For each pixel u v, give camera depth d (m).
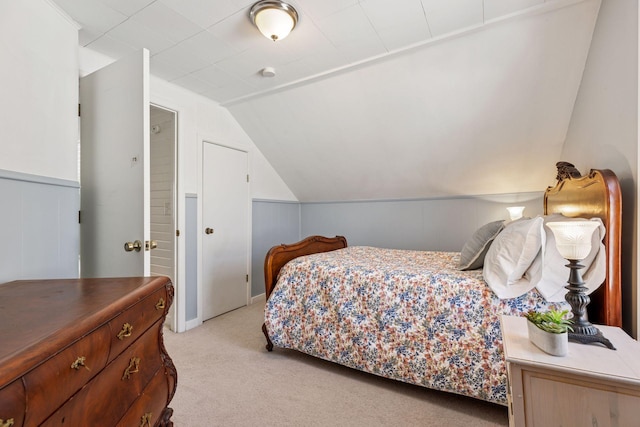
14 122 1.36
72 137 1.74
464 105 2.57
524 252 1.53
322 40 2.12
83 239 1.86
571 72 2.12
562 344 0.98
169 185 2.95
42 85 1.53
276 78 2.69
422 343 1.74
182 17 1.86
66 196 1.66
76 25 1.83
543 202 2.87
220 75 2.63
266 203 4.02
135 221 1.59
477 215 3.44
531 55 2.11
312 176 4.05
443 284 1.76
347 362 1.97
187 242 2.91
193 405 1.72
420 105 2.69
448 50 2.22
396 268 2.07
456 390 1.64
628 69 1.43
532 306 1.52
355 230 4.26
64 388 0.64
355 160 3.54
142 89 1.57
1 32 1.30
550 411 0.96
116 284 1.11
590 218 1.53
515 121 2.57
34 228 1.45
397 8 1.79
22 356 0.55
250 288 3.71
